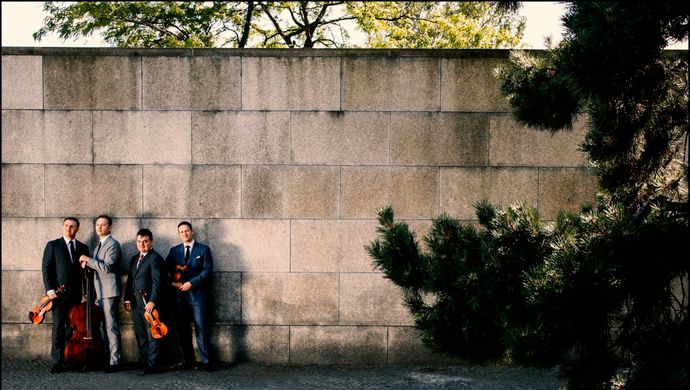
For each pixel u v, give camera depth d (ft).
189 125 26.84
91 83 26.78
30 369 25.62
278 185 26.96
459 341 15.61
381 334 27.07
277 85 26.76
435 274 15.98
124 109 26.84
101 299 25.52
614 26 13.47
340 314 27.09
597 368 14.21
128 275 25.63
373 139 26.86
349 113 26.81
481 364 16.14
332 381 24.66
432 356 27.04
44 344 27.12
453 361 26.94
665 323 14.61
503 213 16.44
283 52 26.63
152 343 25.03
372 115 26.81
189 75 26.73
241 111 26.78
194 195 26.96
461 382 24.50
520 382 24.45
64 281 25.22
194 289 25.59
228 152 26.86
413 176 26.96
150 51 26.68
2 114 26.81
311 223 26.99
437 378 25.04
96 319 25.08
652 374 13.92
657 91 16.02
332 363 27.09
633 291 14.02
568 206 27.12
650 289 14.03
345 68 26.66
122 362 26.78
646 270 13.91
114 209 26.99
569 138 26.94
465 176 26.99
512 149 26.96
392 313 27.07
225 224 26.99
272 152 26.89
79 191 26.96
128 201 26.99
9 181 26.94
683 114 16.26
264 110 26.78
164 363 26.68
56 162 26.96
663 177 16.44
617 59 13.94
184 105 26.78
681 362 13.75
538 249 15.61
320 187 26.96
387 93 26.76
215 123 26.84
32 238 27.02
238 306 27.07
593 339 14.03
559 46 16.67
